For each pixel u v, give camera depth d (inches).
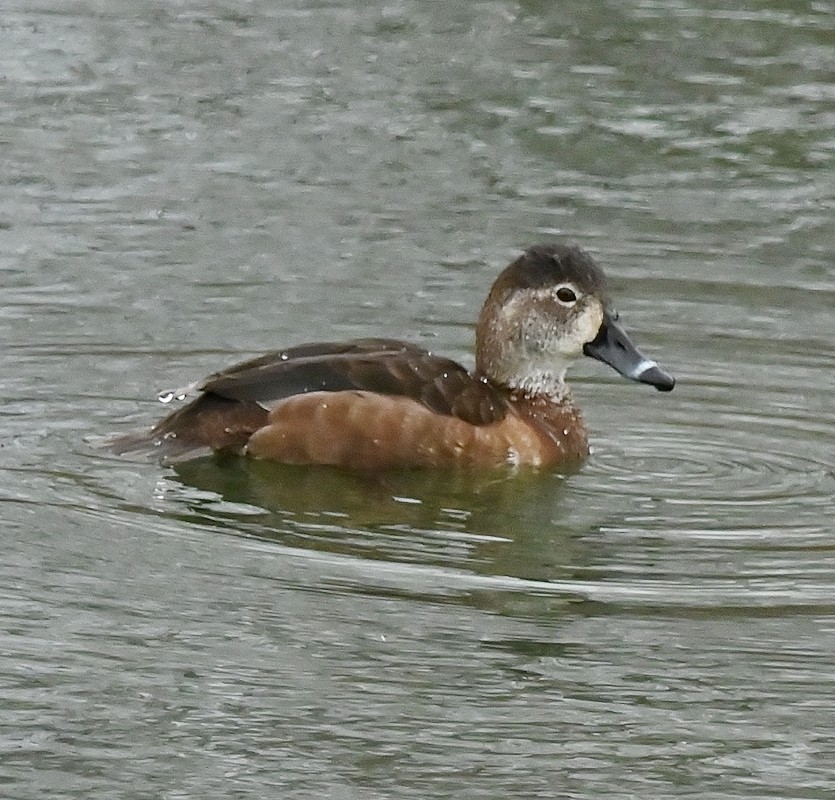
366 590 447.5
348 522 485.1
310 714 398.0
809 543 480.4
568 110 762.2
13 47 800.9
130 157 724.0
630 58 800.9
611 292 649.6
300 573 454.6
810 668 418.9
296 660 417.1
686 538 482.3
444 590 450.3
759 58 803.4
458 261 664.4
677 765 384.2
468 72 789.2
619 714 401.4
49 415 543.8
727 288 655.1
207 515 484.4
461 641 426.6
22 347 589.9
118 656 416.8
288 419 511.8
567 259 543.8
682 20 831.7
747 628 434.6
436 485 511.8
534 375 545.3
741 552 473.7
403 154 732.7
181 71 787.4
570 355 544.4
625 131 749.9
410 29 823.7
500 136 746.2
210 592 444.1
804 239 687.1
